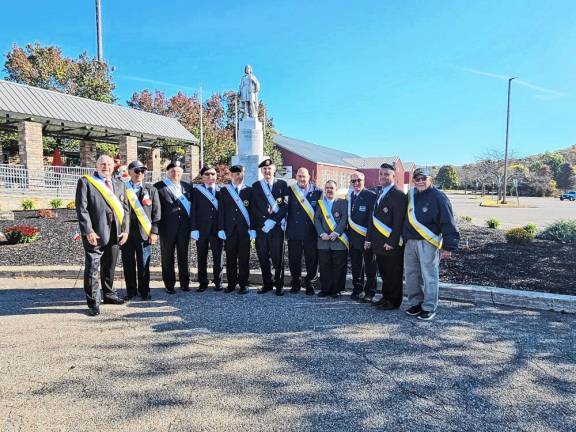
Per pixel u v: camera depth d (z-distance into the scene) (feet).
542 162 272.10
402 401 9.50
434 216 15.33
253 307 16.75
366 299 17.67
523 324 14.78
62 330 13.98
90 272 15.62
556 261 24.43
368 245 16.97
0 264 23.50
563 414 9.00
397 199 16.15
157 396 9.62
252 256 25.86
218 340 13.12
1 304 17.01
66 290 19.27
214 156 121.08
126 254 17.74
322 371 10.96
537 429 8.46
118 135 75.20
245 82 49.93
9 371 10.84
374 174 172.55
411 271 15.90
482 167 174.91
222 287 20.04
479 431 8.38
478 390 10.02
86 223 15.57
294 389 10.00
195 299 18.01
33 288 19.60
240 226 18.78
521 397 9.70
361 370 11.03
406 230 15.80
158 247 29.89
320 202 18.37
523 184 206.59
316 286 20.40
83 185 15.94
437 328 14.32
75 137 77.51
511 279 20.15
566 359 11.78
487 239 34.24
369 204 17.83
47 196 59.77
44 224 40.32
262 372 10.88
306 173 19.03
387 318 15.40
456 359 11.76
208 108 143.74
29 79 100.83
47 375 10.63
